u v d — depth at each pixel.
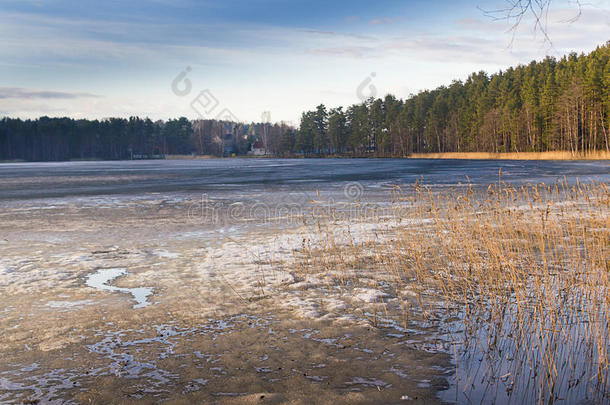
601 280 7.24
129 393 4.16
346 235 12.09
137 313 6.35
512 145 93.62
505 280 7.60
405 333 5.53
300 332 5.60
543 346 5.06
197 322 5.98
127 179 41.78
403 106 130.38
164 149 156.50
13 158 142.50
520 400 3.98
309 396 4.08
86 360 4.87
